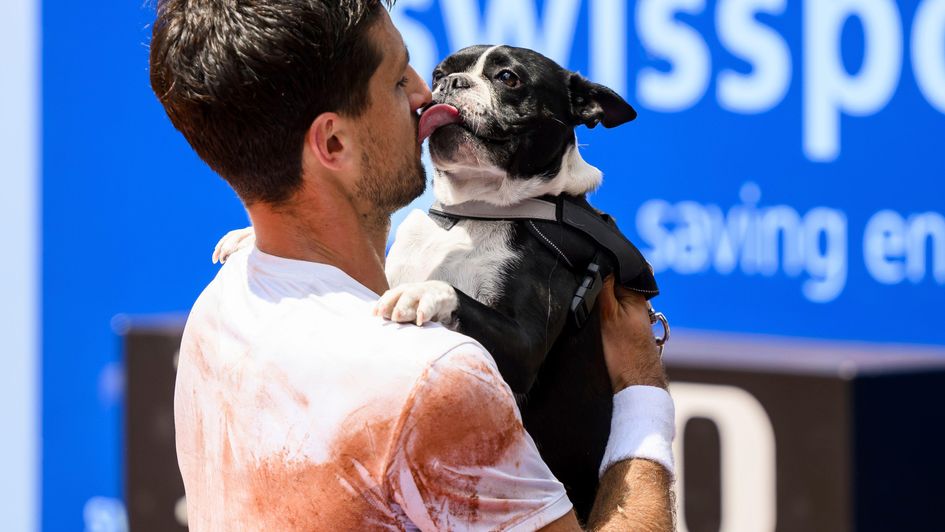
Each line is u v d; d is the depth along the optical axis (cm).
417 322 191
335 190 206
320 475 184
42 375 716
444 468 181
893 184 531
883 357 479
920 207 522
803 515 446
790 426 451
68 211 709
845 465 435
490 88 305
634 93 595
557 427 284
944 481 461
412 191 220
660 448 242
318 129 199
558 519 192
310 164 201
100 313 705
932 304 518
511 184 295
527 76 309
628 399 259
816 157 551
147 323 580
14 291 719
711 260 585
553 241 281
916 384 454
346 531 184
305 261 204
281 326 194
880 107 533
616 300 280
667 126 588
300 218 206
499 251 282
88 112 700
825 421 441
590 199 615
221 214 666
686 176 586
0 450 724
